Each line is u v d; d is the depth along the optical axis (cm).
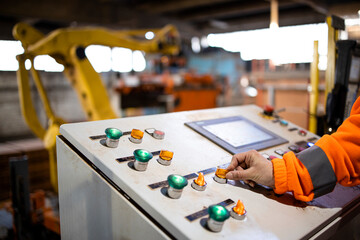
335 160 67
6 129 621
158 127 95
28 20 601
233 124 111
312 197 68
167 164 74
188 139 92
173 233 53
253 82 304
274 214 65
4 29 589
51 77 685
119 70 780
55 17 425
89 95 205
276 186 68
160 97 441
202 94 478
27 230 169
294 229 62
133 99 443
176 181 60
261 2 466
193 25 638
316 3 275
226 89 707
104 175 70
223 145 92
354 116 69
